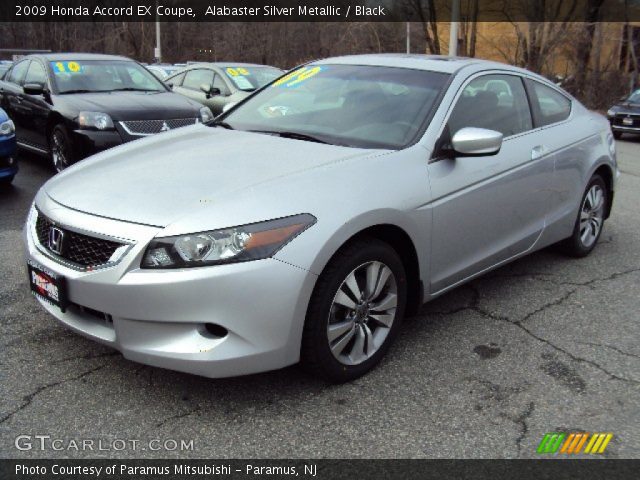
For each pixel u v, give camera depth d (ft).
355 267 10.09
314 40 122.42
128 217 9.36
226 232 9.00
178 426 9.28
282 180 10.01
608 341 12.32
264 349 9.25
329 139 12.19
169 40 127.03
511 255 14.05
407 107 12.53
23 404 9.68
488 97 13.58
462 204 11.99
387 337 11.06
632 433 9.37
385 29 102.89
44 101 25.40
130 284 8.95
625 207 23.81
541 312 13.61
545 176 14.48
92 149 23.25
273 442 8.98
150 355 9.15
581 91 76.07
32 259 10.33
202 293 8.83
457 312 13.52
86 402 9.78
